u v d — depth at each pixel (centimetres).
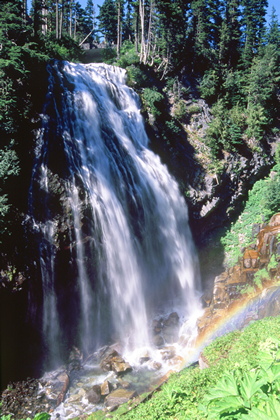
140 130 2681
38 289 1767
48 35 3406
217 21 3922
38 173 1897
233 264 2569
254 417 321
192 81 3322
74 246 1923
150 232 2416
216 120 3058
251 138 3225
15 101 1791
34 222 1798
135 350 1819
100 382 1553
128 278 2205
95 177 2131
